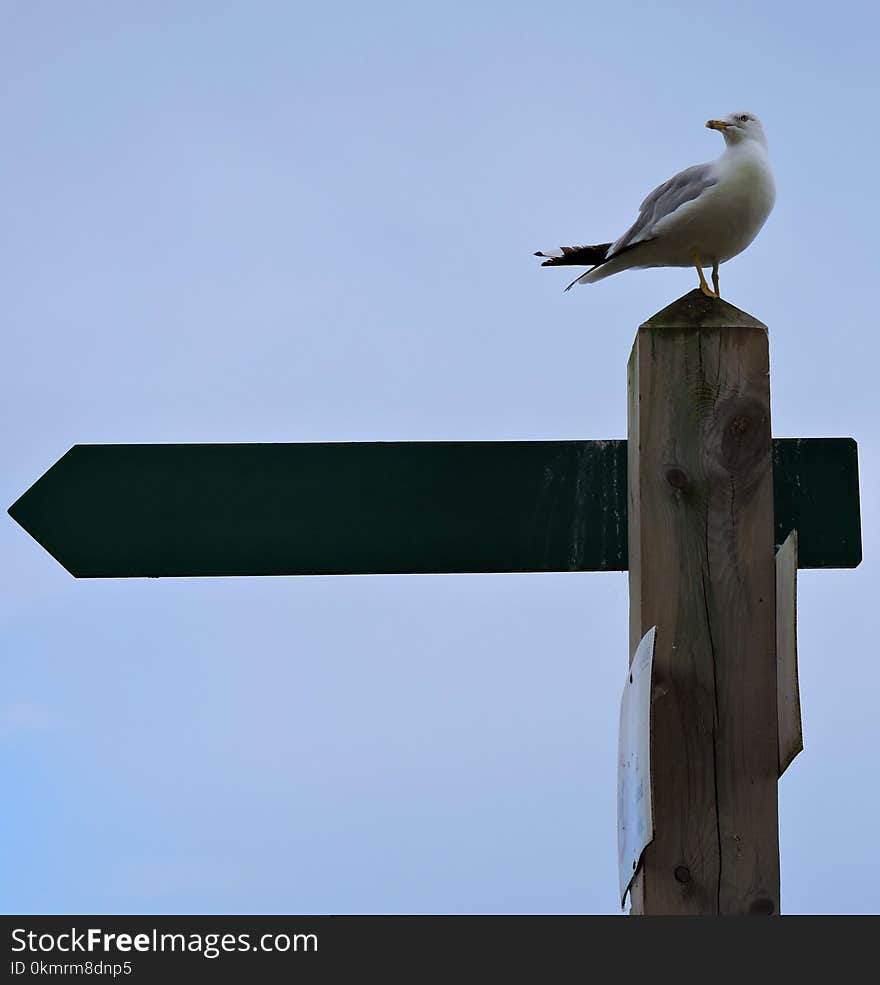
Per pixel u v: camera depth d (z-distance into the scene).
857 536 4.46
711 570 3.77
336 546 4.45
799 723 3.54
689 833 3.64
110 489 4.48
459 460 4.49
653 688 3.71
